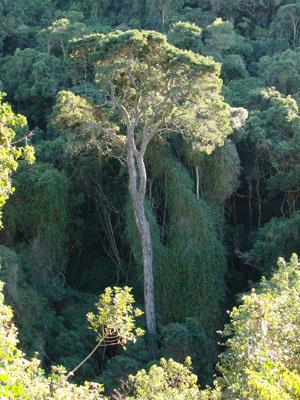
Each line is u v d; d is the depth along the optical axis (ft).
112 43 69.46
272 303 39.04
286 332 37.81
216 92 73.51
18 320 70.79
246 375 34.22
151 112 77.00
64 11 157.99
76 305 83.35
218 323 80.23
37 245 86.38
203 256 81.66
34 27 148.87
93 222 98.73
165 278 80.59
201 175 89.35
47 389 30.68
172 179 84.64
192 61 69.31
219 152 87.71
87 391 33.19
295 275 54.70
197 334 72.38
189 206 83.10
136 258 82.33
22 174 87.97
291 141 90.63
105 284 94.73
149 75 72.08
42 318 74.38
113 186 95.55
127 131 75.77
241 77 122.52
